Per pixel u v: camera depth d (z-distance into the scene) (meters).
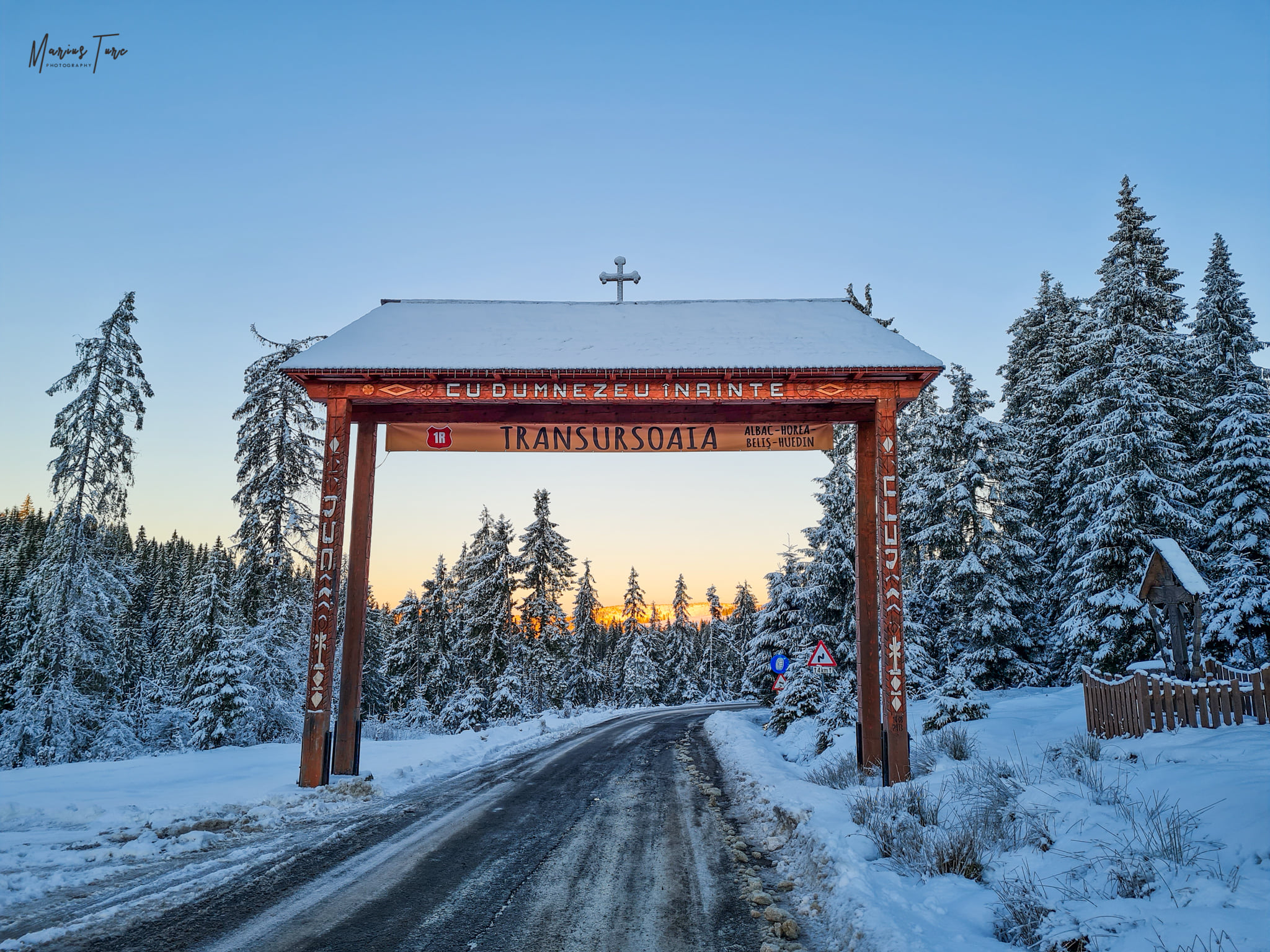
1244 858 5.38
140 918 5.94
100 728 21.92
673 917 6.25
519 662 43.56
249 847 8.33
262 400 24.83
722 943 5.68
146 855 7.79
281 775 13.25
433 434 14.98
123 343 22.44
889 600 12.82
